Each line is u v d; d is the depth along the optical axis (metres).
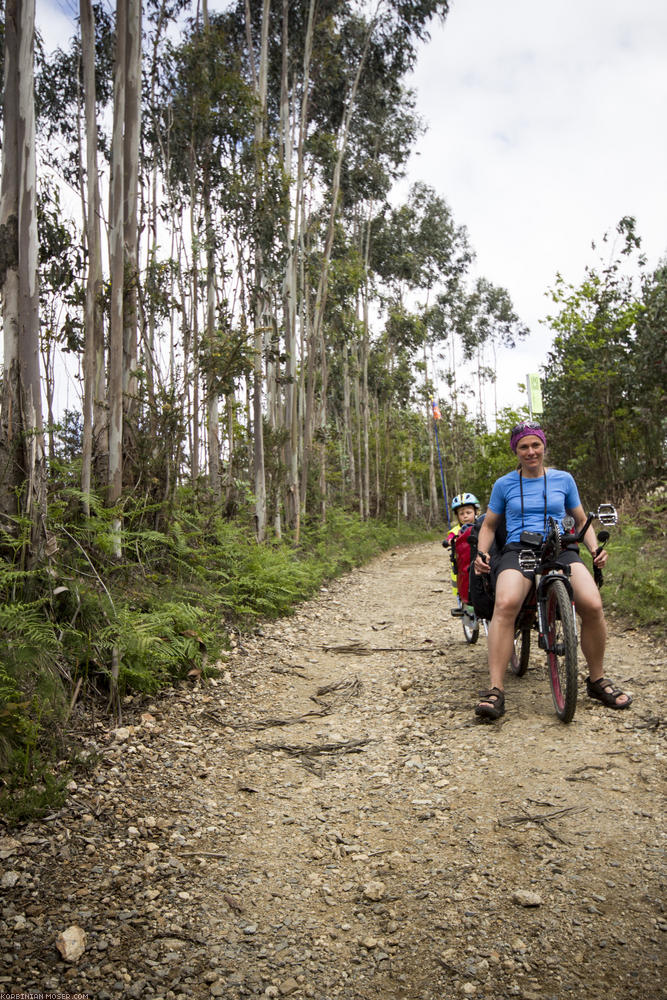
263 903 2.70
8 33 4.91
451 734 4.34
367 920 2.57
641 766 3.59
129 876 2.84
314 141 18.28
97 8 10.35
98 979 2.24
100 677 4.75
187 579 7.66
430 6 16.80
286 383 15.06
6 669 3.91
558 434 14.81
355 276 20.48
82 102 11.13
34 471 4.73
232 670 5.95
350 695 5.40
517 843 3.00
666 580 7.09
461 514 6.62
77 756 3.78
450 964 2.30
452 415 42.12
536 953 2.32
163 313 9.44
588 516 4.45
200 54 12.09
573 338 14.16
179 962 2.34
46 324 8.83
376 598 10.64
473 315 39.47
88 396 6.16
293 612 8.80
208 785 3.78
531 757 3.85
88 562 5.32
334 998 2.18
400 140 23.56
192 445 10.78
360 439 28.55
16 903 2.60
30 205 4.89
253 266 12.58
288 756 4.22
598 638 4.37
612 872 2.73
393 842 3.13
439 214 30.25
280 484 14.32
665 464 12.55
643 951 2.29
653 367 12.57
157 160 12.56
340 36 17.62
